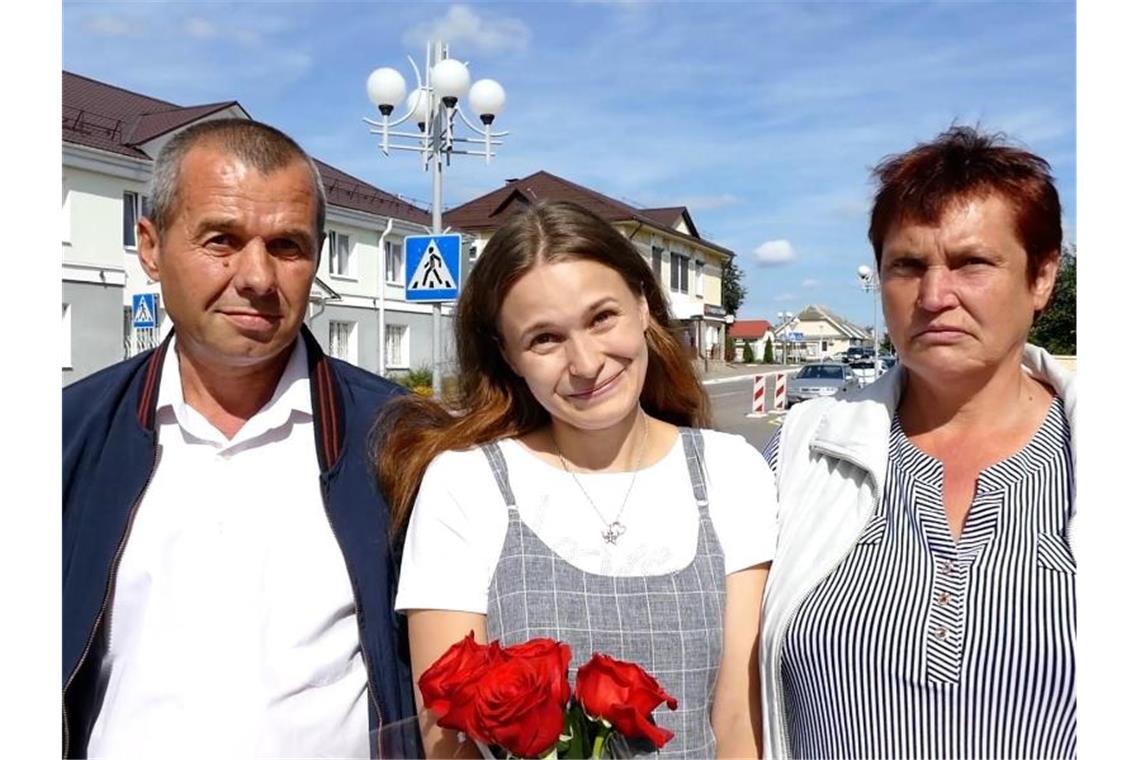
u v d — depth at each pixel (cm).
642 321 217
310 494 242
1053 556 184
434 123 1074
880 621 194
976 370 200
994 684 181
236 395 245
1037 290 199
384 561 236
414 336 3080
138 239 243
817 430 231
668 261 4531
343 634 236
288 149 234
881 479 209
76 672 221
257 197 225
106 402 238
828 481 221
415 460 228
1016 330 198
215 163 225
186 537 233
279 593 233
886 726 190
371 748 212
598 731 169
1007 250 193
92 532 227
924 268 200
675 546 210
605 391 208
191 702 225
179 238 226
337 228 2733
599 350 207
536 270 205
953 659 185
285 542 237
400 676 235
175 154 230
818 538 213
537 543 206
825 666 198
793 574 211
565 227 208
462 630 202
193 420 240
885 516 207
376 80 1058
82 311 2012
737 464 225
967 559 192
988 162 194
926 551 198
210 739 224
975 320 195
